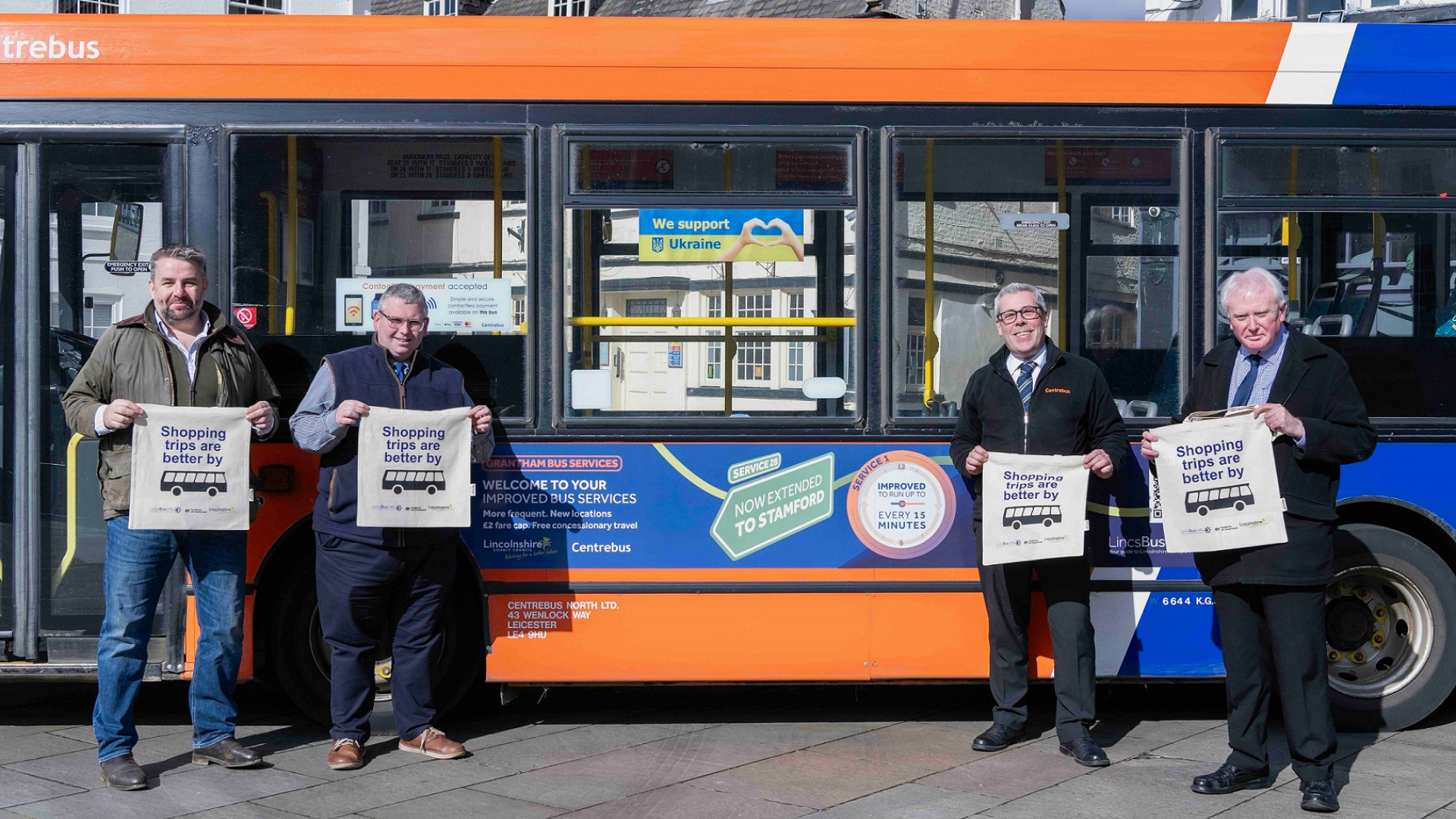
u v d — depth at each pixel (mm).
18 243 5312
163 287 4625
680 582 5301
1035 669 5422
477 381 5328
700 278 5363
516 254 5344
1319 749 4375
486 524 5293
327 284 5340
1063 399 4898
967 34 5430
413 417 4828
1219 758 5039
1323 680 4410
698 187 5375
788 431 5332
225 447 4656
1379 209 5480
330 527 4855
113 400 4652
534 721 5668
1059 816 4324
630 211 5359
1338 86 5484
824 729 5535
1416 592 5473
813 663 5305
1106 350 5430
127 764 4660
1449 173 5512
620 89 5363
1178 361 5438
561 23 5379
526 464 5305
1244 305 4445
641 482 5309
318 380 4867
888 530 5340
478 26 5371
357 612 4891
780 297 5367
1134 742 5293
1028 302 4879
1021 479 4859
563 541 5301
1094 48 5445
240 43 5344
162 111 5328
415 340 4875
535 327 5328
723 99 5379
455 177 5355
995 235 5410
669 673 5285
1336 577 5484
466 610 5484
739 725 5605
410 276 5340
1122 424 4980
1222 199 5453
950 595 5340
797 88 5387
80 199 5332
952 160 5410
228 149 5320
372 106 5348
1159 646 5379
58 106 5320
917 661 5324
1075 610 5000
